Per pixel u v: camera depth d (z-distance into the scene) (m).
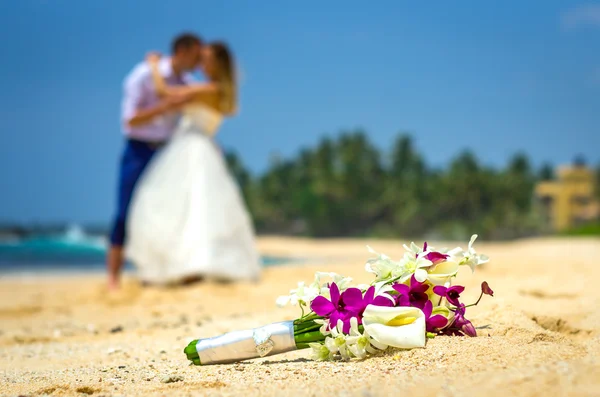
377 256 2.93
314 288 2.91
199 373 2.76
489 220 89.06
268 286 7.53
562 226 90.69
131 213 8.50
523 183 93.81
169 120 8.96
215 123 8.95
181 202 8.46
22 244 45.62
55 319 5.81
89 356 3.72
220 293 7.07
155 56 8.95
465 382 2.02
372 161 97.44
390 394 1.98
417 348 2.62
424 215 93.00
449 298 2.83
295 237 106.69
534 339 2.85
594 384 1.86
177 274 8.19
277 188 105.81
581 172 92.00
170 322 5.14
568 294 4.54
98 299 7.29
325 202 97.44
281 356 3.10
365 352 2.68
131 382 2.65
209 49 8.83
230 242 8.45
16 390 2.60
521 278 5.93
